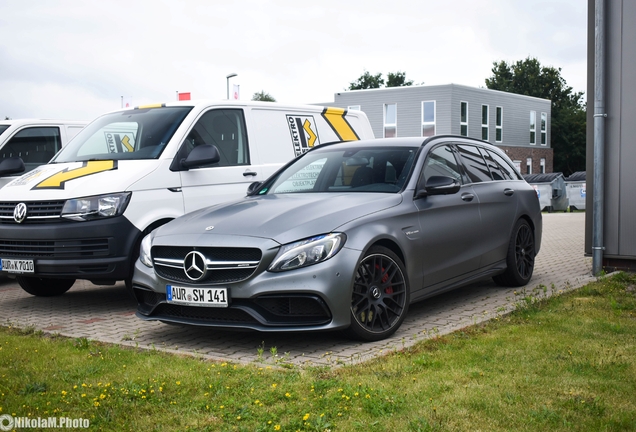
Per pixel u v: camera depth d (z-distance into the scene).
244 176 7.96
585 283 7.59
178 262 5.35
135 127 7.76
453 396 3.74
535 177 36.81
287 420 3.52
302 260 4.99
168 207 7.13
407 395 3.79
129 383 4.09
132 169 7.09
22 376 4.37
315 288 4.95
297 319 5.05
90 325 6.36
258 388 4.02
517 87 71.00
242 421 3.54
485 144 7.75
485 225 6.86
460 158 7.01
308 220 5.24
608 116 8.10
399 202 5.80
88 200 6.74
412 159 6.32
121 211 6.79
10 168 8.64
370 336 5.28
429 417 3.46
